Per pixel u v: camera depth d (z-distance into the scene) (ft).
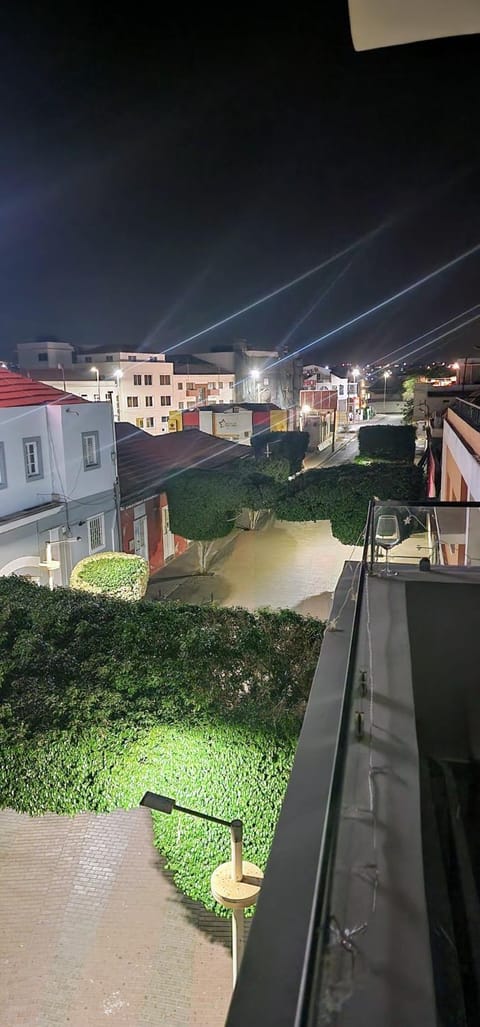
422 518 37.32
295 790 7.63
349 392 257.96
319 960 4.64
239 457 88.38
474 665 13.12
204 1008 20.29
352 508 63.67
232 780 19.62
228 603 53.16
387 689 9.70
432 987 4.81
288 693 20.27
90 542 52.11
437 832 9.27
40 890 25.13
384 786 7.38
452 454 44.68
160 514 65.41
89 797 21.04
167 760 20.25
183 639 22.79
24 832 28.53
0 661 22.97
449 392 107.55
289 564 64.75
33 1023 19.89
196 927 23.40
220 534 62.13
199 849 20.13
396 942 5.20
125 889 25.20
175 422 145.07
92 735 20.48
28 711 21.07
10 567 43.01
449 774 11.45
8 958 22.15
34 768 20.99
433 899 7.65
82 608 26.63
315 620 24.03
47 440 47.39
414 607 13.56
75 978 21.40
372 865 6.13
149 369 183.32
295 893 6.02
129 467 68.08
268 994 4.99
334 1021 4.57
